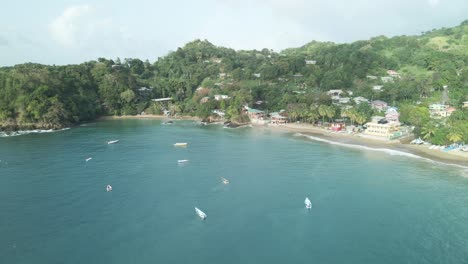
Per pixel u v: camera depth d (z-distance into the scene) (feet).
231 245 308.40
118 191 427.74
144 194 418.92
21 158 575.79
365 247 303.89
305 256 291.99
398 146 645.51
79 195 415.03
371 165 526.16
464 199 395.14
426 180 456.86
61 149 645.92
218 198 407.03
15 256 290.97
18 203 391.65
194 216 361.51
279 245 307.99
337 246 305.73
